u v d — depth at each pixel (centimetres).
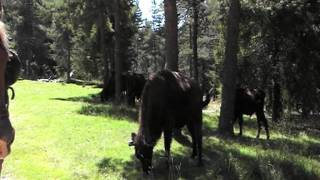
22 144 1295
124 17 3294
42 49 6366
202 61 5509
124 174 1083
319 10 2477
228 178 1112
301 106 2684
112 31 3369
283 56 2577
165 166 1161
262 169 1141
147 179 1059
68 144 1331
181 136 1454
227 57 1752
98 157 1209
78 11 3134
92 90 3659
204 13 4022
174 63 1645
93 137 1434
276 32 2488
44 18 5200
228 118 1741
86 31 3278
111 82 2752
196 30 4003
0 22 437
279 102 2603
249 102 1786
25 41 6075
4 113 444
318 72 2592
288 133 1956
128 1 3266
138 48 8494
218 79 3091
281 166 1199
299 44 2523
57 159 1166
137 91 2442
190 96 1177
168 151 1129
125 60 4062
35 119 1705
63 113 1875
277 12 2419
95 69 4506
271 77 2594
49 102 2288
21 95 2731
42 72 6450
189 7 4012
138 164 1165
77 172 1066
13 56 535
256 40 2592
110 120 1730
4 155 445
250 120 2303
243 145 1523
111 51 3700
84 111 1947
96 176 1056
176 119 1166
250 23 2509
